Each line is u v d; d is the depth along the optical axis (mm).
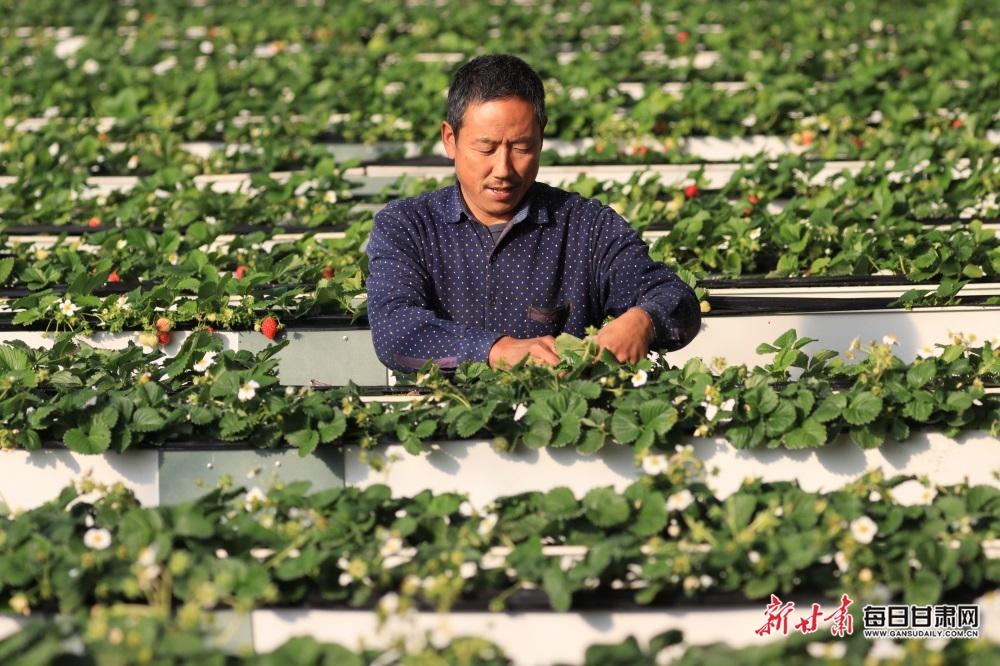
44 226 9875
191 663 4531
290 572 5078
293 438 5883
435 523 5445
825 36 15492
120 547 5090
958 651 4680
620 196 9945
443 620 4707
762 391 5887
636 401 5848
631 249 6383
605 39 15750
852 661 4641
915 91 12789
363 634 5090
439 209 6461
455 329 6156
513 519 5488
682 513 5484
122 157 11430
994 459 5938
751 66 13812
